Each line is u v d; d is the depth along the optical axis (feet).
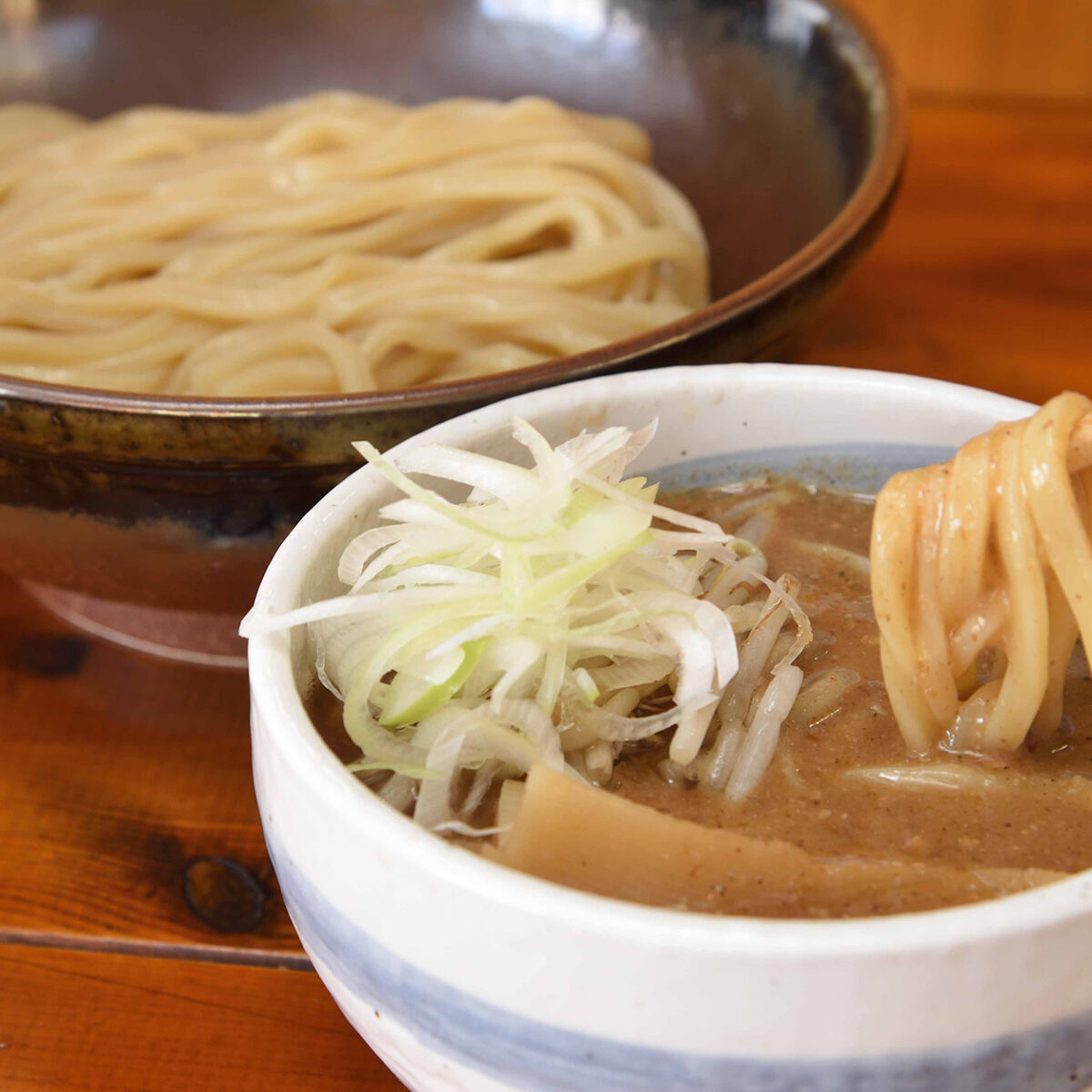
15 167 1.80
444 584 1.18
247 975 1.32
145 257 1.70
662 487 1.32
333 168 1.75
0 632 1.57
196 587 1.44
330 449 1.30
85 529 1.38
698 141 1.82
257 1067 1.27
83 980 1.31
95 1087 1.26
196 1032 1.29
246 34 1.92
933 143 2.11
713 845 1.10
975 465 1.14
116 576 1.43
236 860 1.39
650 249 1.69
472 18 1.90
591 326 1.64
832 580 1.28
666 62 1.83
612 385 1.28
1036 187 2.03
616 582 1.20
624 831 1.10
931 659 1.16
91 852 1.39
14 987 1.31
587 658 1.20
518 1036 1.06
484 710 1.16
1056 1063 1.06
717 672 1.17
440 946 1.06
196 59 1.93
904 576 1.15
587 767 1.17
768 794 1.16
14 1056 1.27
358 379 1.56
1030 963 1.03
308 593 1.18
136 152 1.81
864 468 1.32
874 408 1.30
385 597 1.16
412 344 1.62
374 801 1.07
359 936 1.09
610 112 1.88
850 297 1.87
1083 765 1.17
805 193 1.69
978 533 1.13
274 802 1.13
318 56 1.93
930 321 1.83
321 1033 1.29
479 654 1.16
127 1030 1.29
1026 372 1.76
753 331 1.37
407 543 1.20
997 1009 1.03
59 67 1.90
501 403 1.27
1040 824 1.14
